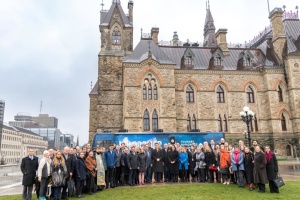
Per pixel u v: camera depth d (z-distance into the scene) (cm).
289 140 4003
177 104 3978
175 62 4241
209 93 4084
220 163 1830
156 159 1984
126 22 4631
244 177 1794
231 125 4034
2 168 3741
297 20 4794
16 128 12938
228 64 4331
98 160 1681
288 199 1299
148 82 3819
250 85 4219
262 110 4134
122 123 4141
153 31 4597
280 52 4331
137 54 3962
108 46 4431
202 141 2881
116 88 4288
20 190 1925
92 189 1620
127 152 1889
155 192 1555
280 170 2786
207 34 6034
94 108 5347
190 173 2048
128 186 1839
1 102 9775
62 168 1384
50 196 1445
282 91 4175
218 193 1491
